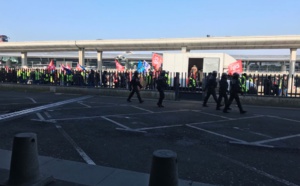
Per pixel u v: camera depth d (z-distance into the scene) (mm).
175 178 3674
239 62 20156
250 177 5102
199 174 5199
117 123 9516
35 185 4277
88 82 20188
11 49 55906
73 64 82062
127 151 6473
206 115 11594
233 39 39562
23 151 4301
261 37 38500
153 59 23578
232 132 8562
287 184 4828
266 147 7020
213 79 13766
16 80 23234
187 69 21391
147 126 9156
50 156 6039
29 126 8812
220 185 4742
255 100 15555
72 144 6949
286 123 10195
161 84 13750
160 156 3664
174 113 11938
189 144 7148
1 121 9523
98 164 5617
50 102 14859
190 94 17203
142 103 15227
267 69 67625
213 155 6316
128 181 4742
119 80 19656
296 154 6492
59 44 49969
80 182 4668
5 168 5137
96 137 7637
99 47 48938
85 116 10750
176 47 44656
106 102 15367
